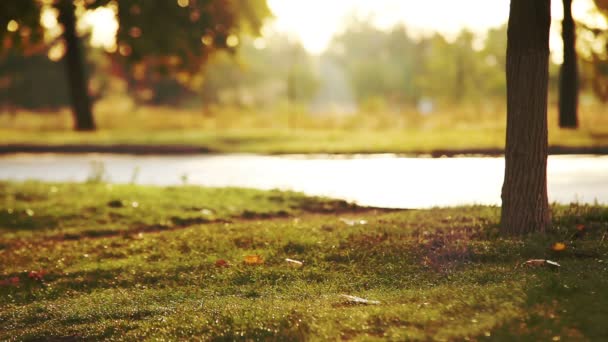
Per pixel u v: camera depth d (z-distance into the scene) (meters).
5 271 9.96
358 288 7.79
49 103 78.00
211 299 7.61
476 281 7.52
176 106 84.00
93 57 73.06
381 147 25.56
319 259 9.23
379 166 21.56
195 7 32.16
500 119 35.34
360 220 11.84
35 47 32.06
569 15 27.94
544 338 5.16
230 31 33.22
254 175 20.30
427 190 16.34
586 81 36.47
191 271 9.05
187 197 15.46
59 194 16.36
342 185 17.55
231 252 9.84
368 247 9.51
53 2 32.72
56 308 7.79
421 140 27.05
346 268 8.68
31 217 13.92
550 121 29.92
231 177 19.95
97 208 14.53
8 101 77.06
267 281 8.29
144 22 32.19
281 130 35.16
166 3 31.78
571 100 28.12
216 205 14.62
